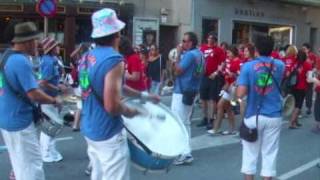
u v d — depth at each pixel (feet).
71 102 21.06
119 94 13.55
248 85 19.81
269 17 93.20
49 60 25.49
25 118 16.46
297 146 33.60
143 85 28.07
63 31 69.62
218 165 27.78
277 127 20.02
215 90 38.81
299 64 39.93
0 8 67.05
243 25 88.53
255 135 19.74
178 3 76.69
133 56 27.48
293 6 99.25
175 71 27.07
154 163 14.44
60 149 30.63
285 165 28.35
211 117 38.96
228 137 35.70
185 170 26.50
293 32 100.17
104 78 13.60
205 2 79.15
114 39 14.02
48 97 16.69
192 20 77.20
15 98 16.31
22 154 16.57
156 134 14.89
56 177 24.82
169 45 77.15
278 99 20.01
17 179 16.79
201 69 27.27
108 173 14.14
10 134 16.48
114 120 13.97
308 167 28.02
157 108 16.19
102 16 13.89
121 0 71.46
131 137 14.39
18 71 15.99
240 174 26.05
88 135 14.12
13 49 16.49
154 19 73.56
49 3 50.31
